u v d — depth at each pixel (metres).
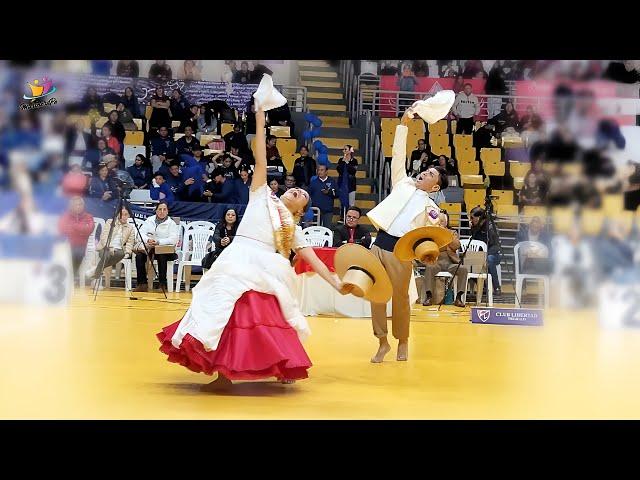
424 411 6.07
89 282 19.52
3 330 10.59
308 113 27.12
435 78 28.41
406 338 9.20
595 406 6.43
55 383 6.82
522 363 9.18
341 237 16.75
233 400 6.43
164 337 7.02
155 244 18.58
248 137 26.34
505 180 25.53
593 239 19.16
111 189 21.47
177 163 23.31
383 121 26.59
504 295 21.06
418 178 9.26
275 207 7.18
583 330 13.85
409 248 8.43
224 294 6.73
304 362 6.77
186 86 27.05
